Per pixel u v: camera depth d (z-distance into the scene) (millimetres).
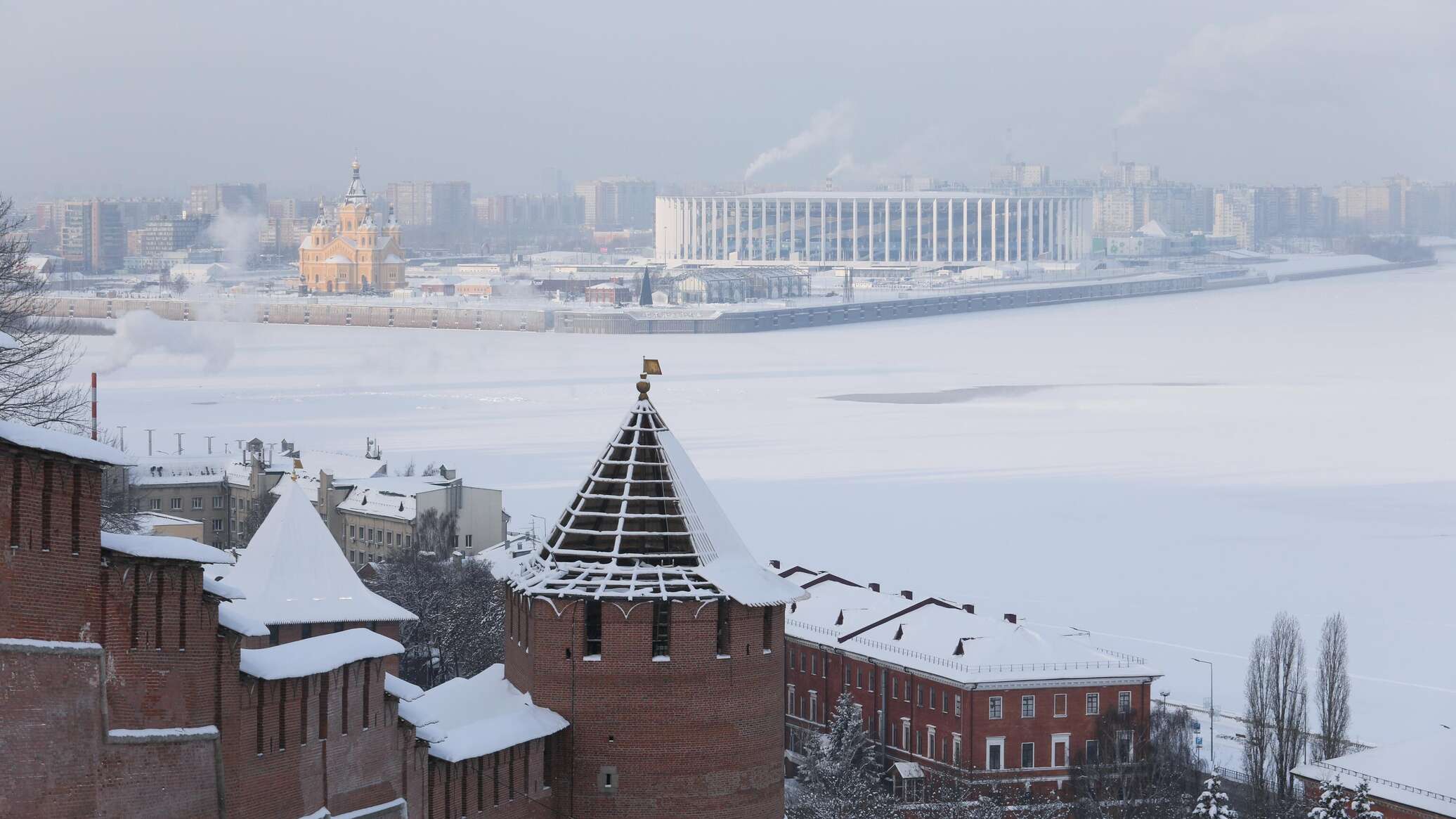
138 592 65938
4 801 60969
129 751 65312
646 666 98688
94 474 63906
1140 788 182000
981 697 189375
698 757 99125
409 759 85875
